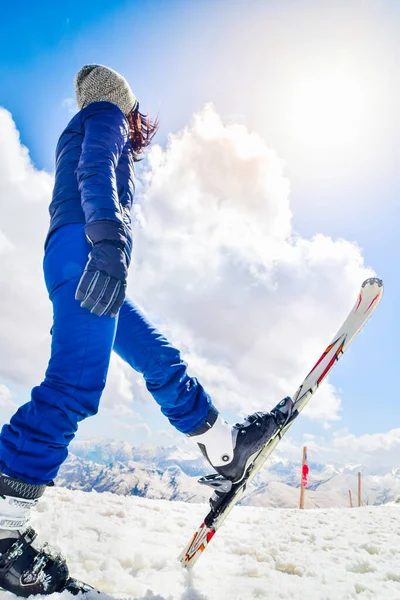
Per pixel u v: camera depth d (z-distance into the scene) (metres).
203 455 1.70
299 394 1.84
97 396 1.35
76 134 1.61
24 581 1.19
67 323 1.34
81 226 1.45
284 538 3.06
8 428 1.25
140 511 3.45
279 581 1.81
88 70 1.67
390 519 4.86
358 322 1.93
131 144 1.79
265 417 1.72
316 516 4.88
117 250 1.29
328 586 1.80
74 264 1.39
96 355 1.34
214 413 1.68
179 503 4.44
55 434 1.24
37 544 1.28
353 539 3.22
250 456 1.68
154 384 1.67
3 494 1.19
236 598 1.53
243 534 3.05
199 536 1.78
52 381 1.29
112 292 1.26
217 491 1.72
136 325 1.67
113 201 1.36
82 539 2.15
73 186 1.53
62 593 1.23
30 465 1.21
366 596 1.69
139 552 2.00
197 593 1.51
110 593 1.47
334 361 1.89
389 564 2.38
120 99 1.64
